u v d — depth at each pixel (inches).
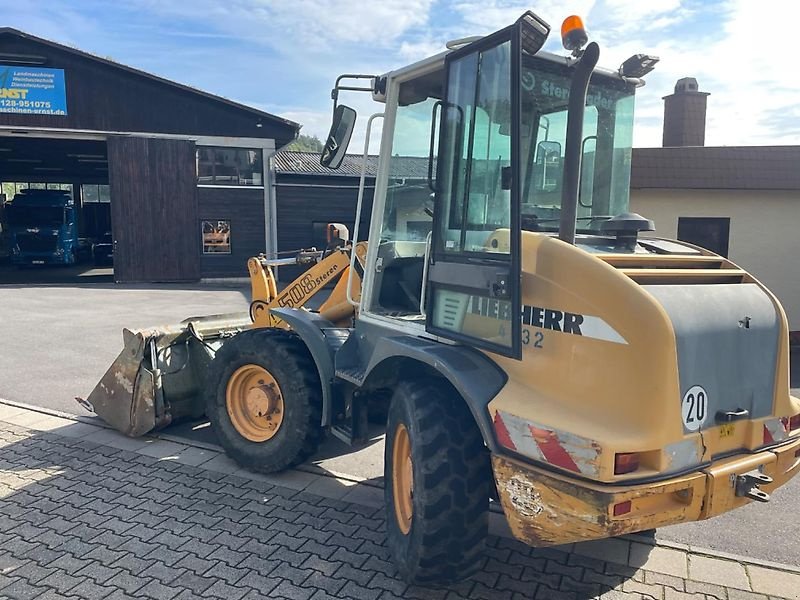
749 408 117.5
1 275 952.9
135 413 215.3
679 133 498.6
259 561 142.3
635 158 396.8
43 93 823.7
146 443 215.0
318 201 925.8
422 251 159.6
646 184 395.5
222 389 194.9
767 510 178.4
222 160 892.0
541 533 107.9
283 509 168.1
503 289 117.0
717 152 397.7
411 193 158.4
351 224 939.3
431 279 139.1
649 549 151.8
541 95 140.3
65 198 1072.2
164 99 858.1
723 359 112.4
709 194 411.5
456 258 131.0
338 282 207.9
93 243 1262.3
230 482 184.7
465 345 129.3
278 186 910.4
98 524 158.2
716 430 112.2
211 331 230.8
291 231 923.4
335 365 169.5
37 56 813.2
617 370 105.1
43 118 827.4
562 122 142.9
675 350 104.2
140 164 855.7
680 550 151.6
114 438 219.3
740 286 124.3
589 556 147.7
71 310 554.6
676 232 416.8
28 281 853.8
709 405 110.6
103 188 1681.8
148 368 215.8
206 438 221.5
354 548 148.6
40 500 171.3
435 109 141.9
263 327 209.9
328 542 151.2
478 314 126.0
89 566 139.1
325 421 171.9
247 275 907.4
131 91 846.5
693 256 133.9
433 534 121.0
